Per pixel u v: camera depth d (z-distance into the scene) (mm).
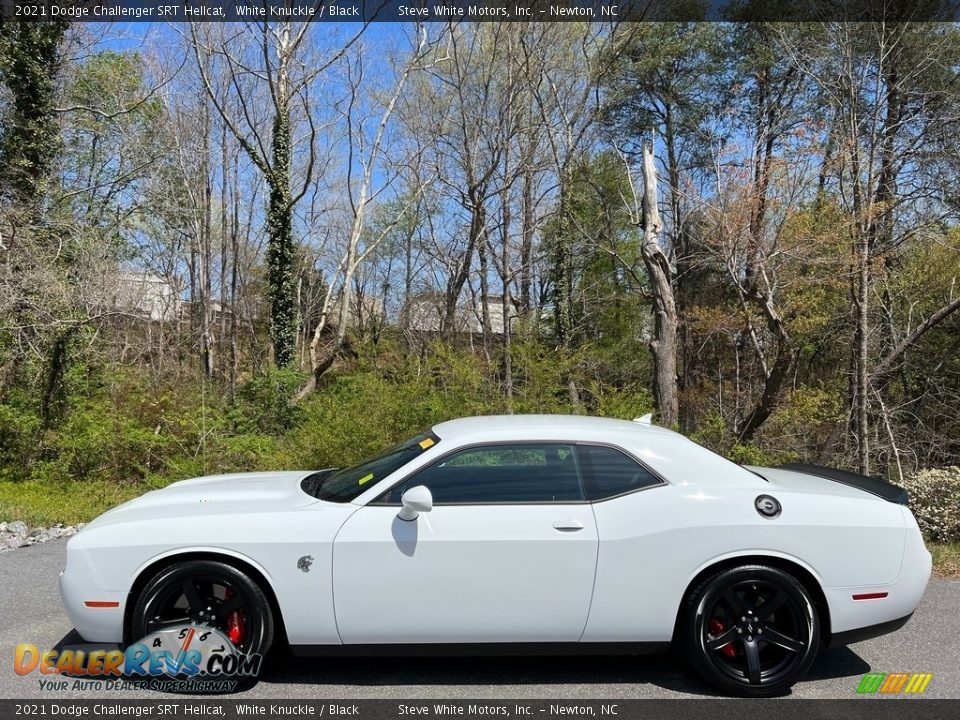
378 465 4207
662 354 12391
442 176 22578
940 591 5582
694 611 3721
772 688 3701
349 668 4008
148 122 22812
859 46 11500
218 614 3744
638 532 3709
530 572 3660
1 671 3924
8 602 5055
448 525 3686
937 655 4316
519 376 11352
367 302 36188
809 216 12398
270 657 4141
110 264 14352
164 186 23688
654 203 12703
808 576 3828
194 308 29078
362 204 22766
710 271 20312
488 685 3814
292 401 13320
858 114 11664
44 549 6613
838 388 15742
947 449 14266
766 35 19469
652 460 3939
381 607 3643
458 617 3646
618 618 3688
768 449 12883
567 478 3871
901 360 14641
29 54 15391
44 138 15594
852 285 12008
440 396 10383
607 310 26453
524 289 24594
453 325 23562
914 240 14664
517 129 21094
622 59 24094
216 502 4059
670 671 4035
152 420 11516
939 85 12438
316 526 3703
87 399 12367
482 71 21047
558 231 24750
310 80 18594
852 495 4008
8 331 11789
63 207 15688
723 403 19672
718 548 3725
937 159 12969
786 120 16469
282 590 3648
